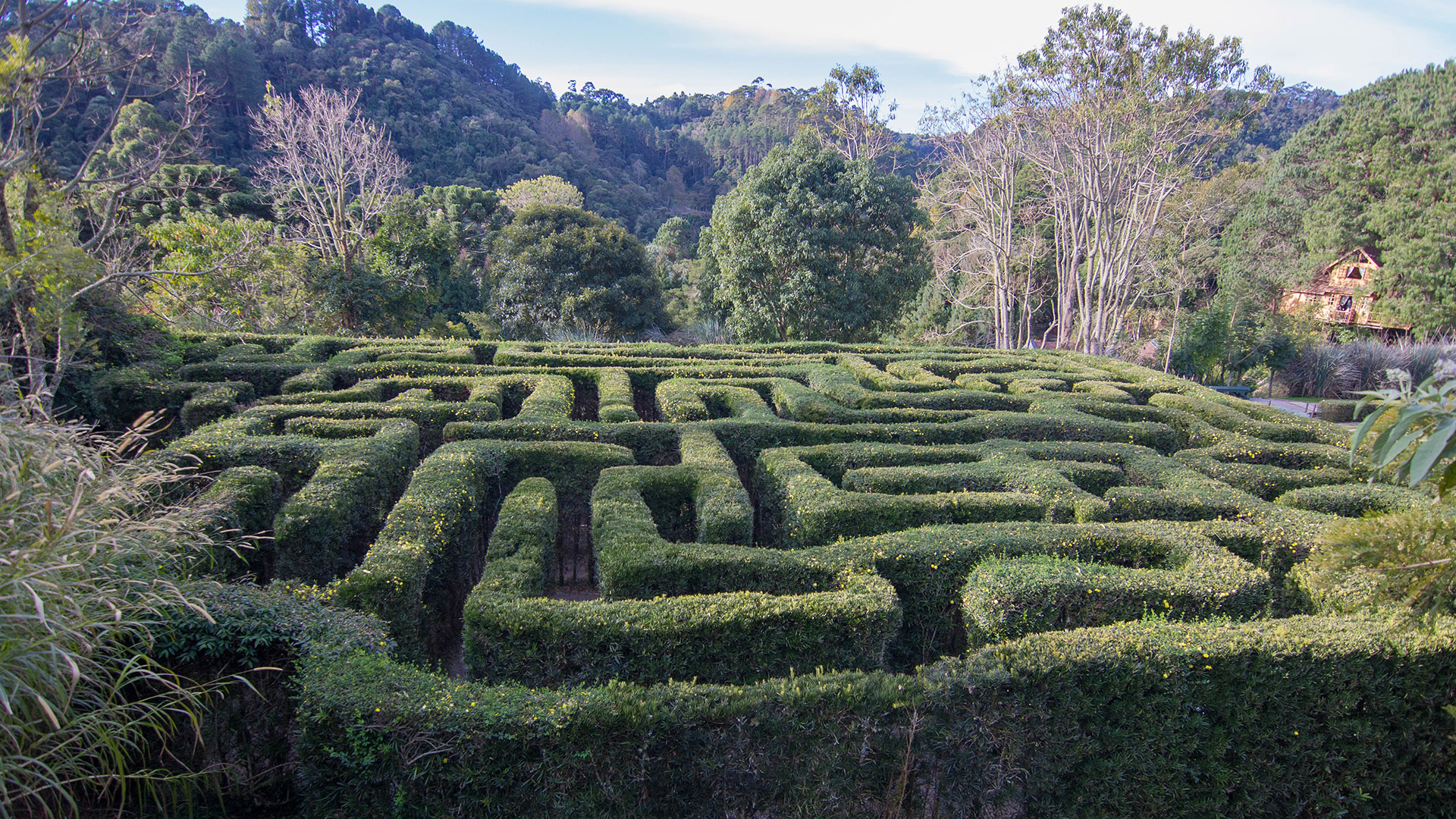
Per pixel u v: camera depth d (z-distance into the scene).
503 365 15.00
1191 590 5.86
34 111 10.02
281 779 4.62
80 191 15.32
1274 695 4.85
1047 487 8.23
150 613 4.32
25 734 3.61
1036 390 14.33
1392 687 4.94
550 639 5.21
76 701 3.85
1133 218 29.64
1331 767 4.98
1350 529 3.98
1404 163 39.00
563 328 26.97
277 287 20.17
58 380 9.42
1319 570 4.77
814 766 4.29
